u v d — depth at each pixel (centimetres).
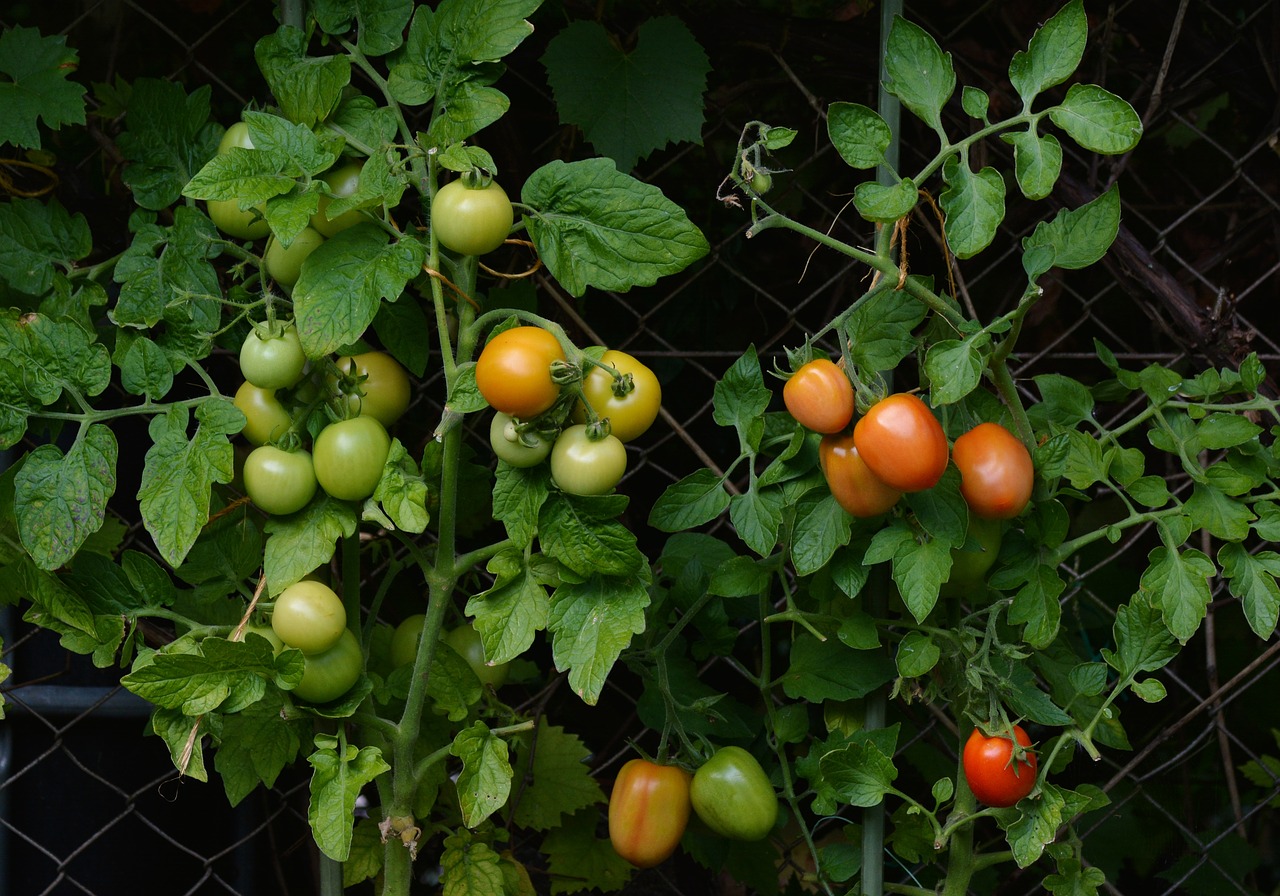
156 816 194
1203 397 180
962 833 179
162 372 169
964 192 167
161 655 164
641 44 190
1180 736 231
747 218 221
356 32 174
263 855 200
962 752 176
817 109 194
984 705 174
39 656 190
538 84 203
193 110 176
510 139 202
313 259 167
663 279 218
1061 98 200
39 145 177
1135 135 164
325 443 168
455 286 169
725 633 186
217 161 164
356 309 166
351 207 166
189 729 168
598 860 195
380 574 203
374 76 172
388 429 205
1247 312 223
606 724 218
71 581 171
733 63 204
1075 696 178
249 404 170
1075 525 238
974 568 175
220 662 165
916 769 215
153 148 176
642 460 197
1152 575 174
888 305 176
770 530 175
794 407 168
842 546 177
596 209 168
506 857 187
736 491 194
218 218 172
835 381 167
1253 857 215
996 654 179
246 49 211
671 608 188
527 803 193
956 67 200
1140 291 198
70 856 185
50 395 167
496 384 161
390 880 175
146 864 193
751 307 224
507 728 173
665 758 183
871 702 182
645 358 218
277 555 169
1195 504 176
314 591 167
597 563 168
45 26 209
